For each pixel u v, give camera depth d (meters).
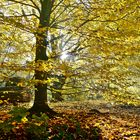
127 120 12.30
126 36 8.47
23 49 9.43
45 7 10.43
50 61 8.33
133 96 9.34
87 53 9.37
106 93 9.13
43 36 8.92
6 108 12.45
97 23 9.90
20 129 6.84
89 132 7.93
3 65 7.62
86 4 9.20
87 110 14.59
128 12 8.65
